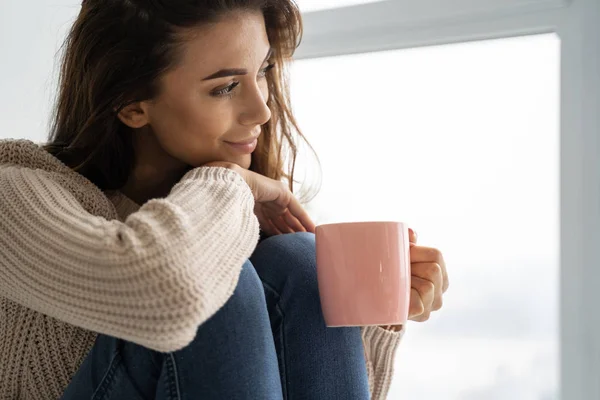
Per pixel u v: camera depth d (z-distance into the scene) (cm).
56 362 109
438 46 201
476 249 194
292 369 101
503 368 190
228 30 111
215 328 89
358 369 104
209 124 114
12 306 107
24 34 202
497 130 195
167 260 82
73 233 90
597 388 177
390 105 205
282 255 106
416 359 196
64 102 125
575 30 186
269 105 137
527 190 191
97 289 85
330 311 98
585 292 180
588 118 183
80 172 120
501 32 194
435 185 199
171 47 111
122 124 122
